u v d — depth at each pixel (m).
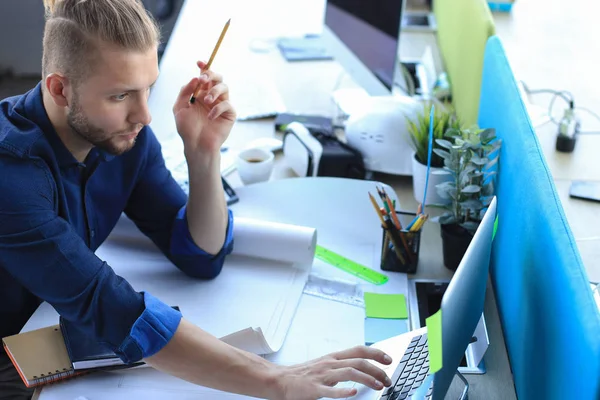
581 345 0.78
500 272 1.30
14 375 1.21
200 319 1.20
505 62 1.41
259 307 1.24
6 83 2.35
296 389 0.99
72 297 1.01
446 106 2.03
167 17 2.90
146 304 1.02
